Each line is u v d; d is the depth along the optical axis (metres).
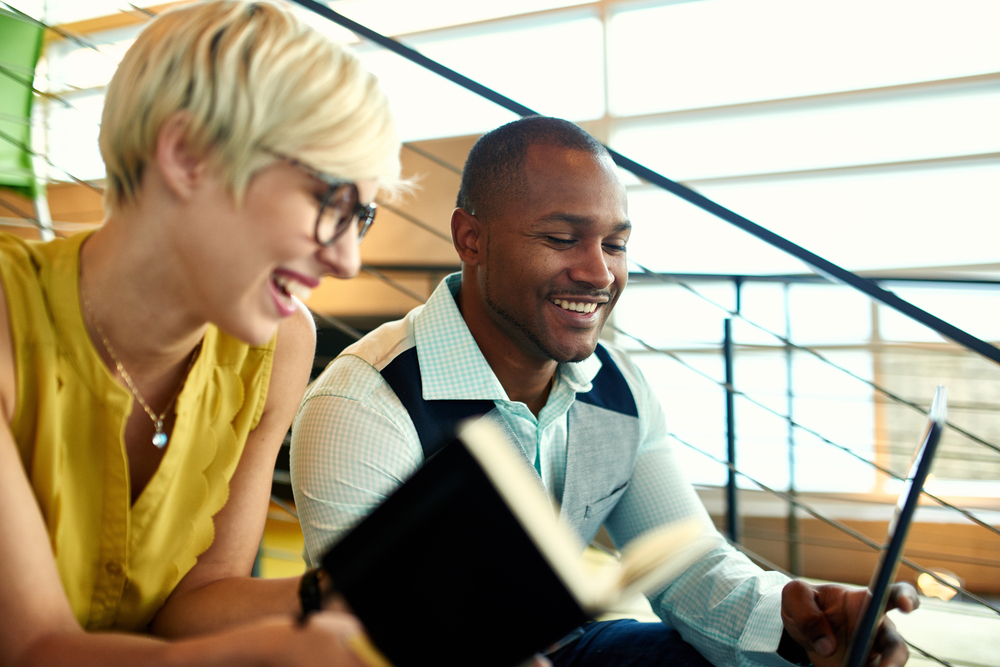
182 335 0.75
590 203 1.00
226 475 0.87
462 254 1.09
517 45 3.66
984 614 2.54
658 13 3.44
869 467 3.15
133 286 0.71
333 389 1.04
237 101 0.63
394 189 0.75
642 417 1.22
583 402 1.14
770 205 3.32
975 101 3.02
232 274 0.67
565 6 3.57
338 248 0.68
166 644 0.60
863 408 3.17
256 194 0.64
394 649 0.57
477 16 3.71
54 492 0.74
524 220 1.01
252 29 0.65
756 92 3.32
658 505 1.24
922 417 3.10
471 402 1.04
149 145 0.65
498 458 0.59
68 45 3.98
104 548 0.79
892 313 3.12
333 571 0.58
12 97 1.98
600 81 3.54
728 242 3.35
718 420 3.31
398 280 3.74
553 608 0.58
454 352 1.05
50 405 0.73
